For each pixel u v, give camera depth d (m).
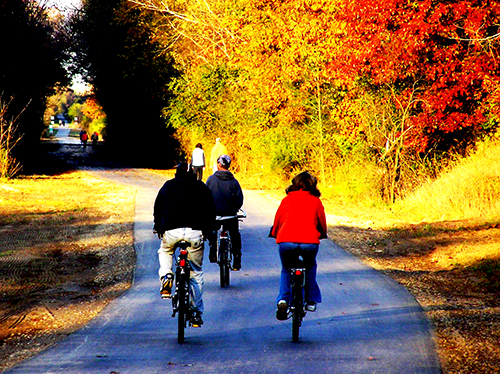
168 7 121.94
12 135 90.69
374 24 55.66
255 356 17.89
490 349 18.39
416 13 53.75
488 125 61.31
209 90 104.25
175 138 126.25
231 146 104.75
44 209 55.50
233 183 27.34
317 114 77.75
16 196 64.25
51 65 112.31
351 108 63.88
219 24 109.19
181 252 19.67
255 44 79.38
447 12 53.75
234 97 102.81
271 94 78.69
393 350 18.33
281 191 75.81
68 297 26.80
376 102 63.19
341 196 68.12
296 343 19.22
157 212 20.47
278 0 76.94
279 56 78.12
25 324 22.66
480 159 56.66
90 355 18.25
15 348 19.75
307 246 19.39
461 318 22.09
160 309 24.06
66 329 21.83
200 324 20.09
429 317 22.25
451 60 55.59
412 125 59.03
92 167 115.75
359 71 59.53
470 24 52.84
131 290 27.38
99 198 65.06
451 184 53.12
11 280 30.02
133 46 126.94
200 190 20.20
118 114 150.50
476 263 32.06
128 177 95.44
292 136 80.44
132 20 125.75
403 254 36.56
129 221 48.38
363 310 23.41
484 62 54.41
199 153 76.44
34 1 107.25
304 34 71.12
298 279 19.17
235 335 20.31
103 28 136.12
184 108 105.56
